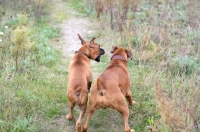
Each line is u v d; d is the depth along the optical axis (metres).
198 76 9.19
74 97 6.93
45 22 14.79
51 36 13.13
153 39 11.59
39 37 12.51
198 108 7.12
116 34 12.66
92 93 6.70
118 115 7.89
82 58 8.01
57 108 8.01
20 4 15.53
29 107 7.88
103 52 8.54
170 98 7.98
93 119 7.73
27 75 9.45
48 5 17.09
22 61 10.12
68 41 12.79
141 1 15.51
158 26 12.43
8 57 10.31
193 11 12.77
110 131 7.34
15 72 9.61
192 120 6.40
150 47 11.07
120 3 12.95
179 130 6.23
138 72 9.77
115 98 6.61
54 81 9.34
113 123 7.62
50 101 8.29
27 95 8.21
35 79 9.44
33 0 15.46
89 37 13.05
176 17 13.25
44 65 10.46
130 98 7.78
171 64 9.84
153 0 15.49
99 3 14.50
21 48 9.62
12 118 7.44
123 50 7.98
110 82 6.73
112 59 7.82
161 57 10.32
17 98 8.10
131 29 12.09
